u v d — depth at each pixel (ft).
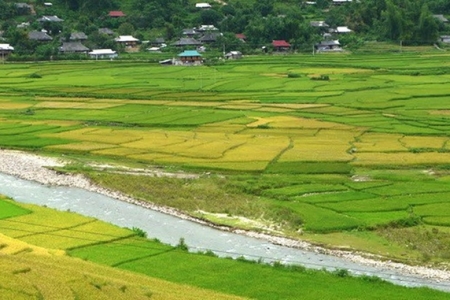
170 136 449.89
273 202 304.09
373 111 536.01
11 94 643.45
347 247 249.75
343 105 564.30
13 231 255.91
